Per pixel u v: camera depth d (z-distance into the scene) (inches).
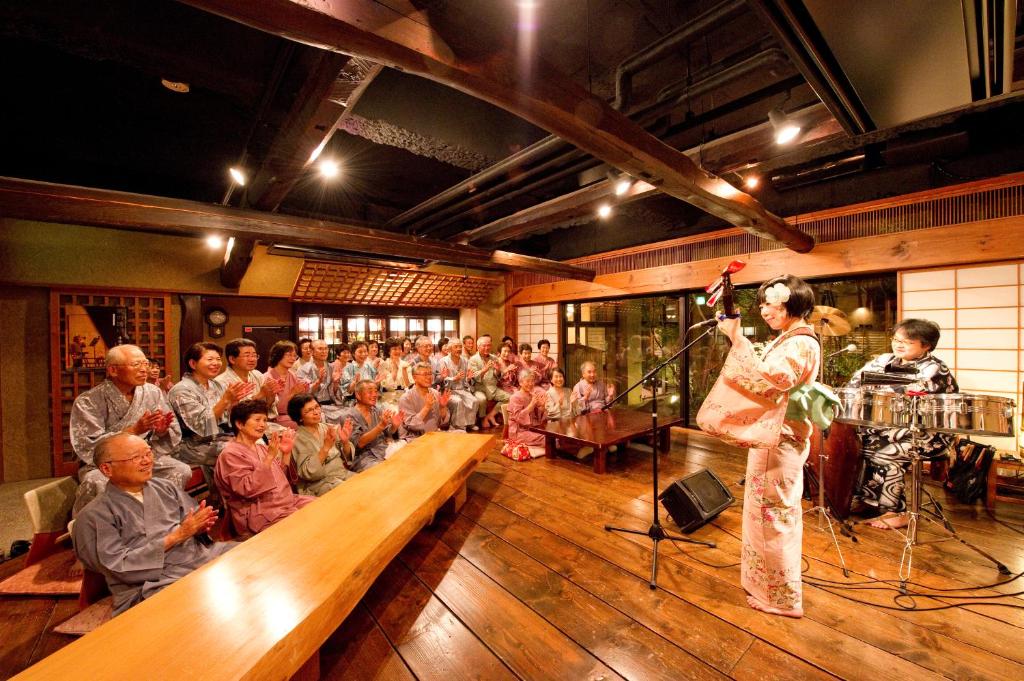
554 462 167.5
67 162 173.6
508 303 323.0
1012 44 60.2
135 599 69.4
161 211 111.7
